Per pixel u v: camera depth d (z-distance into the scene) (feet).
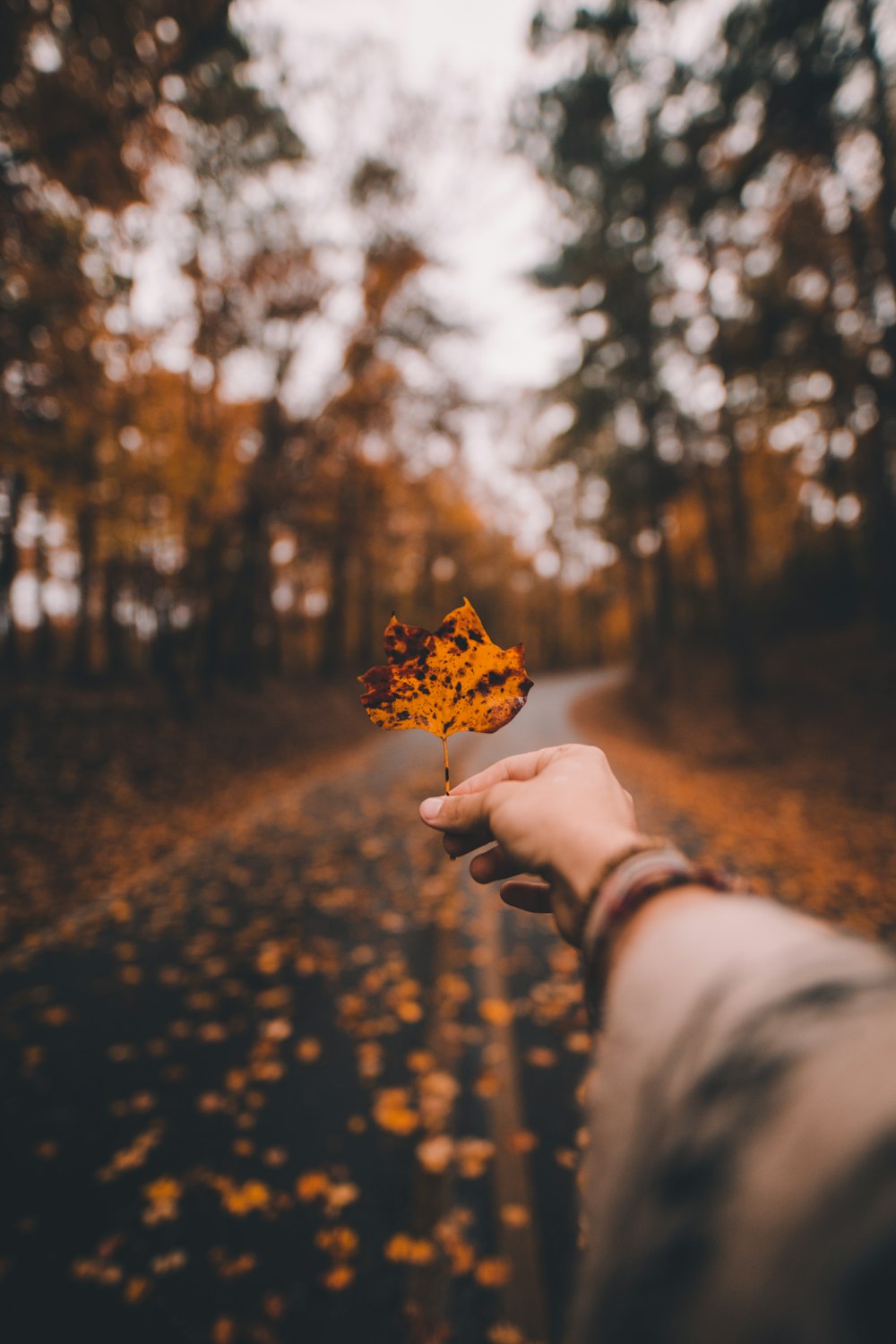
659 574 63.72
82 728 33.09
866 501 53.98
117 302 25.44
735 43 34.68
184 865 21.70
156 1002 12.98
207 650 46.93
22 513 40.11
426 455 50.52
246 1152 9.02
